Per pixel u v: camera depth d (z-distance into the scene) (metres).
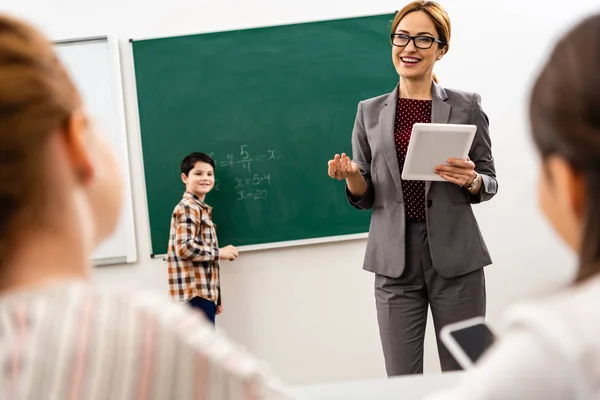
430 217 2.47
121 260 3.59
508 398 0.50
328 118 3.60
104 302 0.48
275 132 3.60
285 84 3.59
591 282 0.52
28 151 0.47
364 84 3.59
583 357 0.48
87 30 3.58
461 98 2.54
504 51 3.59
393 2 3.58
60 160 0.49
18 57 0.47
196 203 3.34
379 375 3.65
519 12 3.59
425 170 2.40
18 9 3.57
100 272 3.61
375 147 2.55
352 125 3.60
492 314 3.64
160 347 0.46
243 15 3.58
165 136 3.59
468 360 1.03
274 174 3.61
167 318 0.48
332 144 3.60
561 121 0.50
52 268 0.49
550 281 0.56
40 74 0.47
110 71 3.56
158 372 0.46
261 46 3.58
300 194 3.62
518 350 0.51
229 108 3.59
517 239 3.63
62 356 0.45
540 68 0.54
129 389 0.45
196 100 3.59
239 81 3.59
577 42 0.51
